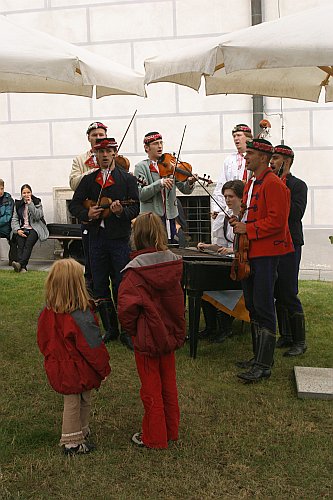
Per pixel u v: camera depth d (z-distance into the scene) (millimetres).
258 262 4457
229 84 5934
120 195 5227
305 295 7160
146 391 3543
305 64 3693
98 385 3482
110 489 3135
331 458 3438
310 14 4027
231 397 4273
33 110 9734
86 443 3520
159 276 3457
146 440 3557
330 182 9039
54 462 3375
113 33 9414
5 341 5527
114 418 3969
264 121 6590
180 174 6082
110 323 5484
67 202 9734
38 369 4844
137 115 9469
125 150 9578
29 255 9039
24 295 7254
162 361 3607
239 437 3695
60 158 9758
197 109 9336
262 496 3074
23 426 3820
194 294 4977
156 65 4512
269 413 4020
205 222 9594
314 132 9016
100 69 4500
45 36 4633
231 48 3918
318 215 9117
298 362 4977
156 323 3426
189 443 3621
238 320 6266
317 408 4086
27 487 3145
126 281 3479
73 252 9586
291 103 9023
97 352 3381
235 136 6289
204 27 9195
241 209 4633
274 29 3924
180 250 5828
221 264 4934
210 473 3285
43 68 4062
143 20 9320
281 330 5395
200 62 4113
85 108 9594
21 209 9195
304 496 3074
